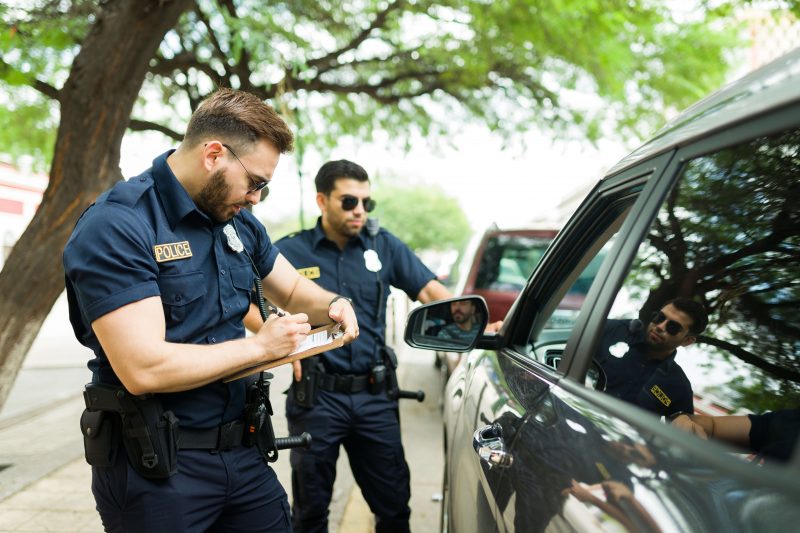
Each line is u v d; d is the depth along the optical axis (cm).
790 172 101
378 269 279
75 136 384
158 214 156
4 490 386
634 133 913
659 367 120
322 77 927
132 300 144
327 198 277
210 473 164
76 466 432
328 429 265
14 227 2033
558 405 124
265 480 179
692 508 72
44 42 530
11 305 388
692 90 810
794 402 109
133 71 383
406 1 762
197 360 146
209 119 157
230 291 168
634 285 122
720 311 116
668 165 118
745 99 98
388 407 273
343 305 187
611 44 726
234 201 161
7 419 565
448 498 225
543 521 104
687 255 117
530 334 194
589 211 167
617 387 120
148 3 371
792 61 94
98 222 147
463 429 198
